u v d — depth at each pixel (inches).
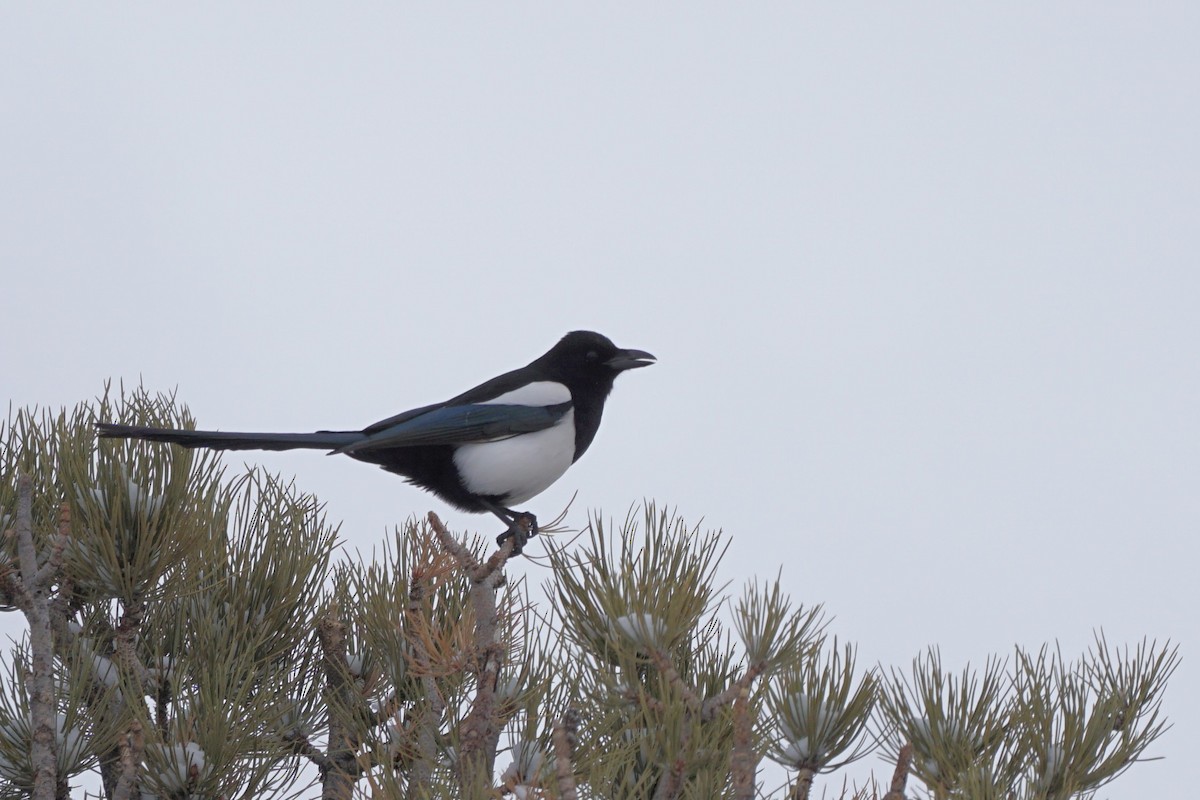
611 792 213.8
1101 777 234.7
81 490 284.4
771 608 229.1
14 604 279.0
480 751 228.4
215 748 254.1
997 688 242.2
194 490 295.9
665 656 225.5
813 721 235.5
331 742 287.7
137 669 280.8
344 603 308.8
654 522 233.6
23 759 257.0
